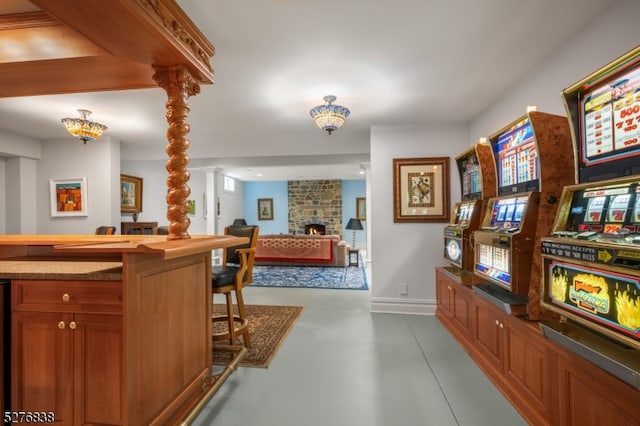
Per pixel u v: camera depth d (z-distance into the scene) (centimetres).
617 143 127
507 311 191
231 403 196
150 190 666
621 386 113
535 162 193
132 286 139
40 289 150
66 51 170
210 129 404
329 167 827
